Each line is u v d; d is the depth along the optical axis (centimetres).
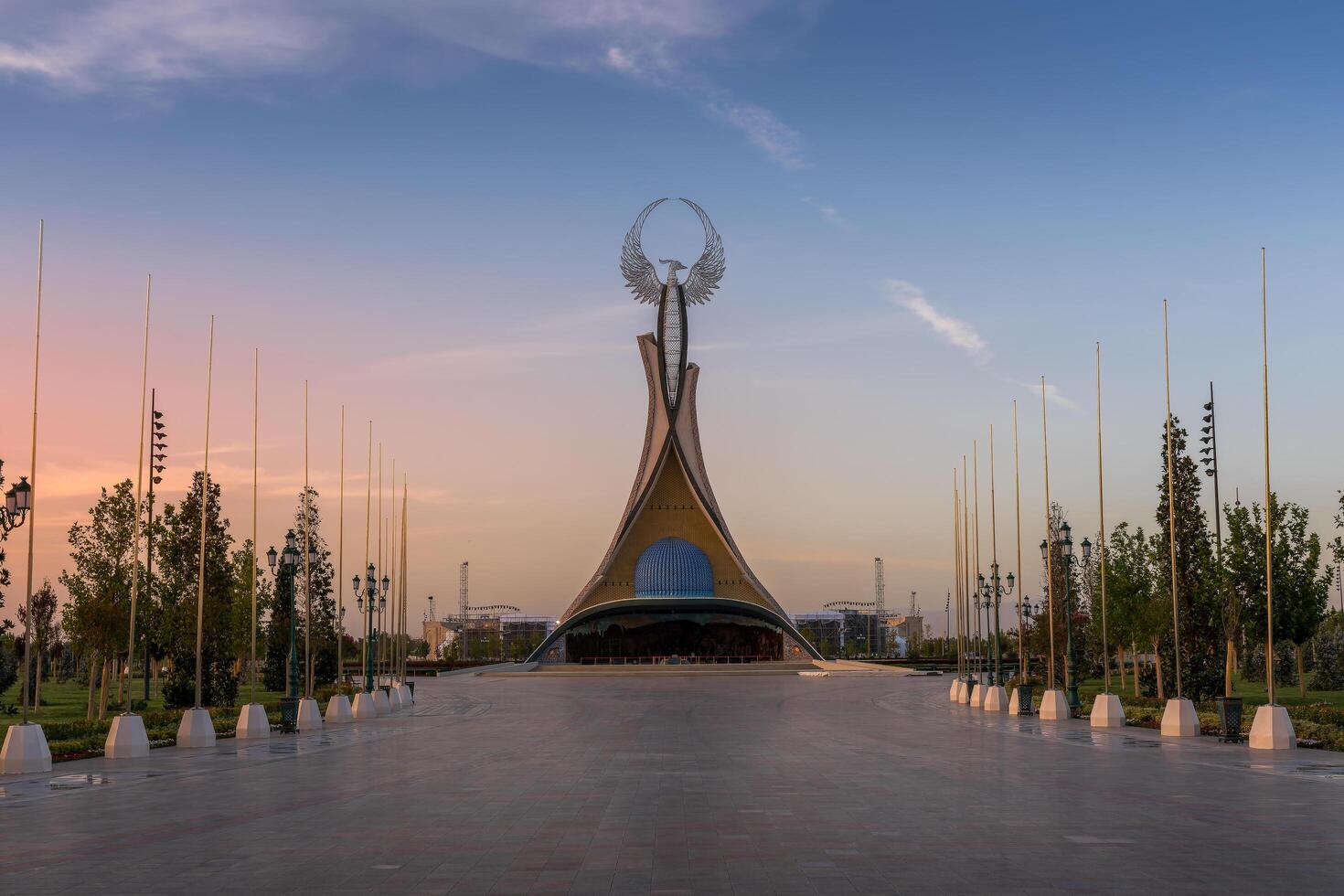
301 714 4091
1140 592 6781
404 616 6744
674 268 12400
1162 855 1392
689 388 12450
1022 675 5544
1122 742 3161
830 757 2769
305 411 4891
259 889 1222
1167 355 3712
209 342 3650
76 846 1503
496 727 4044
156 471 4956
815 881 1245
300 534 7538
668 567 12544
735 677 9419
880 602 19088
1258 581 5241
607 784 2220
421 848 1476
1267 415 3073
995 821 1680
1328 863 1334
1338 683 7281
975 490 6175
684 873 1295
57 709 6253
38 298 2791
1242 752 2844
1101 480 4247
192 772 2511
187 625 5528
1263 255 3134
